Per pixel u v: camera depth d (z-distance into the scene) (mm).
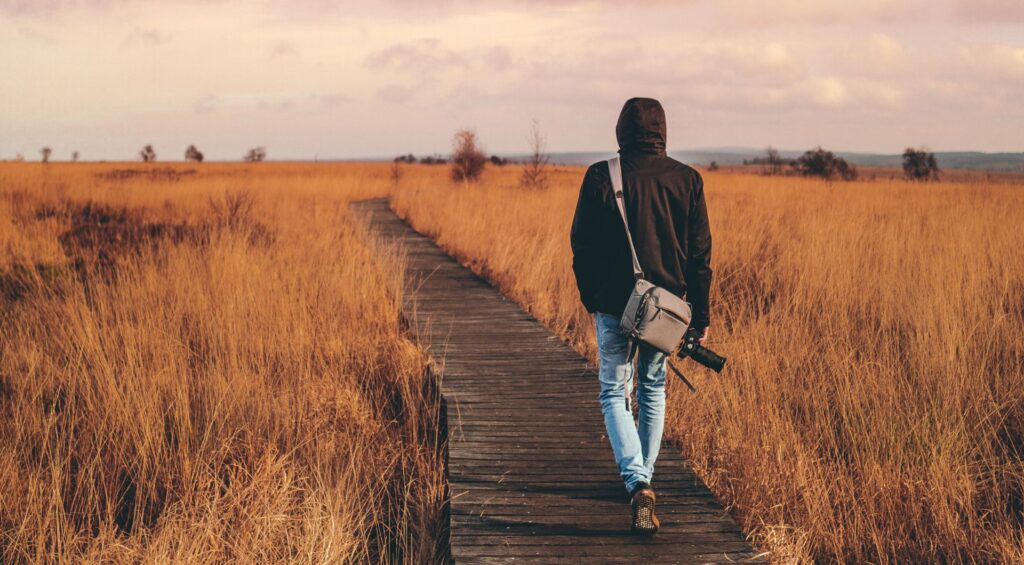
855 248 8539
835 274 7516
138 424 4473
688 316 2926
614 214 2947
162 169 46812
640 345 2934
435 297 8781
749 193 21031
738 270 8359
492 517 3316
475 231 12844
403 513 3848
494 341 6664
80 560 3307
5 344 6039
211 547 3357
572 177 33875
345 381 5469
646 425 3219
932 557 3443
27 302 7434
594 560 2957
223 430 4473
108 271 8375
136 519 3689
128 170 42188
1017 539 3539
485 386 5297
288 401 4930
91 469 3842
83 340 5621
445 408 5016
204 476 3979
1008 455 4395
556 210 14453
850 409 4625
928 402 4742
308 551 3232
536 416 4656
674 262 2986
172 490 3947
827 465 4219
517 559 2967
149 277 7547
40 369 5449
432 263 11438
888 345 5625
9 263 9383
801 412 4895
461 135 29922
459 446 4156
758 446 4125
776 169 51438
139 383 4980
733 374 5211
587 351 6516
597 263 3035
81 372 5367
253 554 3266
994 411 4578
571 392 5152
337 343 6031
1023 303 6691
